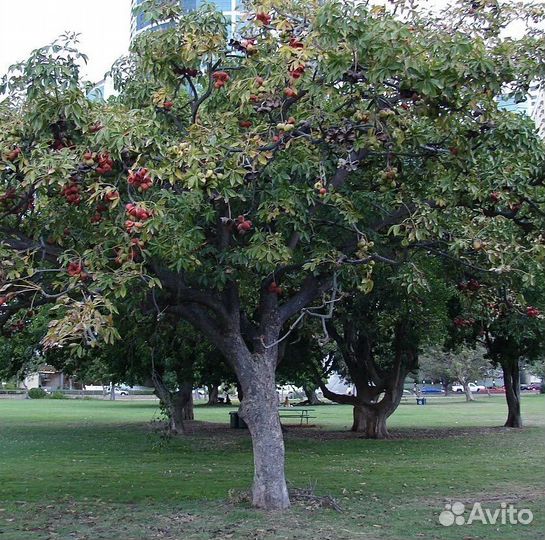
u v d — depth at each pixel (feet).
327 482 41.55
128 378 77.05
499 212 34.50
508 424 90.84
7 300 26.71
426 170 33.35
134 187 27.45
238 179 26.32
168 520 30.53
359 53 26.53
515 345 80.12
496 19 31.45
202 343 62.44
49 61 27.84
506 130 29.91
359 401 75.41
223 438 74.28
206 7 31.27
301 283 37.37
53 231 30.22
